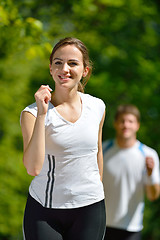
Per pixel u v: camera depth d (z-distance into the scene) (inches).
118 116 298.0
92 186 173.5
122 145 295.4
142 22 573.6
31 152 160.2
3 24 310.8
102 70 543.2
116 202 289.9
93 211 175.0
